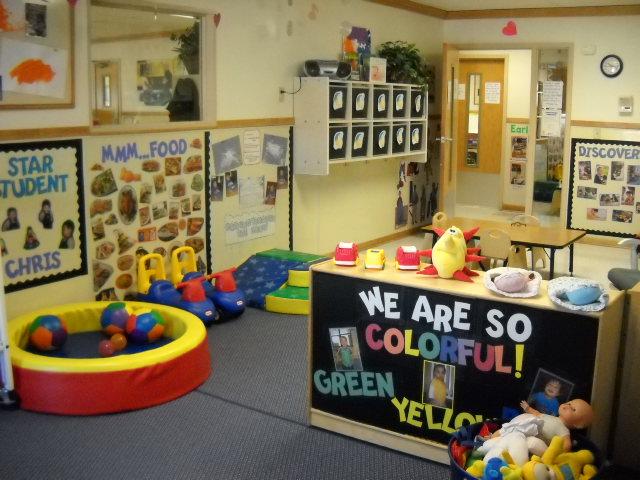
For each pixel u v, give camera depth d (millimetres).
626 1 7078
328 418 3230
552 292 2623
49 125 4078
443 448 2924
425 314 2883
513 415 2746
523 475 2277
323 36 6250
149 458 2998
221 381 3814
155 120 4887
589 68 7477
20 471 2875
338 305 3098
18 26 3854
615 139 7410
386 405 3055
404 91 7023
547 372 2664
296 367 4027
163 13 4844
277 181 5891
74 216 4289
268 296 5055
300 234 6250
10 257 3961
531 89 8039
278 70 5766
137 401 3447
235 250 5539
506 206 9578
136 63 4707
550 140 9297
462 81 9578
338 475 2865
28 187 4004
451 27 8258
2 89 3820
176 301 4598
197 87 5145
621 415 2914
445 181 8039
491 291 2770
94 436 3191
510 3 7551
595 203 7621
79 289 4375
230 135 5344
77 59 4184
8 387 3422
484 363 2783
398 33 7418
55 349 3975
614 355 2799
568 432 2496
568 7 7504
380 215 7477
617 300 2727
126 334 4117
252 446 3104
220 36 5164
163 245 4902
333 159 6070
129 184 4605
